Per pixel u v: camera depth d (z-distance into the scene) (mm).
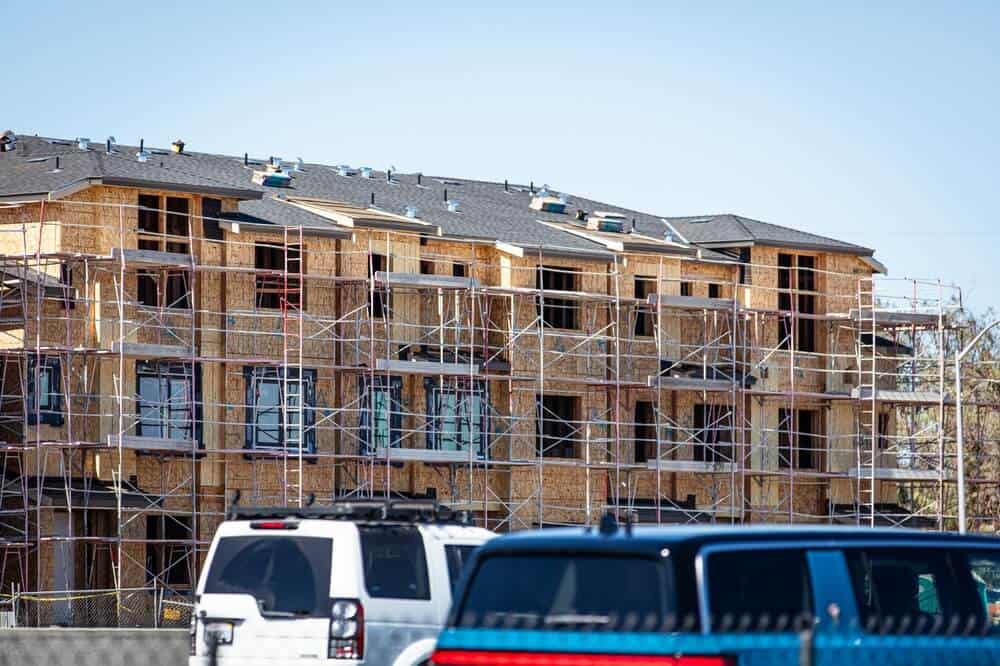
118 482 92250
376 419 103688
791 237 121875
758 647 19234
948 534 22438
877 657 20297
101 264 95188
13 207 96688
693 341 116562
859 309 120500
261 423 99875
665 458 114875
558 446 110812
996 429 146750
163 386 96875
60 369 94062
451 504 105875
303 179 117188
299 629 32844
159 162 108250
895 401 119438
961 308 123562
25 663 59375
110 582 94812
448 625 20578
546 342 110125
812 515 120875
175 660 59312
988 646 21141
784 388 119125
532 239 112062
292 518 34375
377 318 104688
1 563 92625
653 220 128375
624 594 19547
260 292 100938
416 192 121562
